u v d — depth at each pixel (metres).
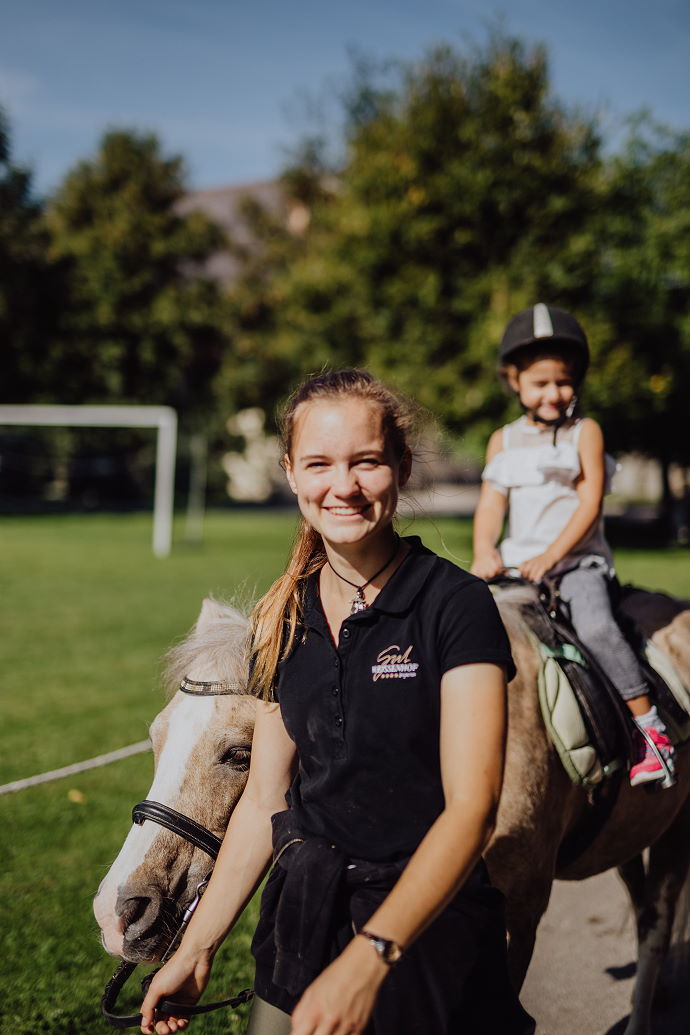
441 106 17.44
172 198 31.94
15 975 3.13
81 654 8.41
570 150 17.34
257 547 17.77
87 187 31.50
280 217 33.66
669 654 2.70
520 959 2.08
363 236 17.52
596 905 3.87
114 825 4.50
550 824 2.14
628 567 14.95
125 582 12.88
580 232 16.77
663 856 2.79
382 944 1.15
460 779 1.27
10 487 28.59
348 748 1.40
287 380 30.05
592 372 16.06
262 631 1.54
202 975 1.57
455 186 16.83
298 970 1.36
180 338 29.03
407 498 1.71
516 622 2.28
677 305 17.17
